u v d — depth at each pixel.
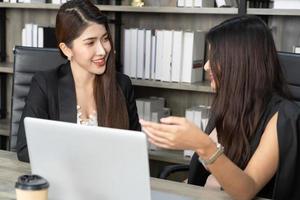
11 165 1.45
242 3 2.24
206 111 2.55
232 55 1.33
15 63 2.14
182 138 1.05
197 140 1.06
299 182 1.32
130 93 1.92
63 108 1.70
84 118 1.74
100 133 0.94
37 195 0.93
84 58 1.68
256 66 1.32
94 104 1.77
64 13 1.67
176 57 2.53
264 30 1.35
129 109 1.90
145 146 0.91
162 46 2.56
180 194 1.22
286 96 1.42
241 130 1.35
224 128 1.37
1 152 1.62
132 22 2.92
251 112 1.35
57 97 1.72
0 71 3.00
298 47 2.35
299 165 1.32
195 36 2.50
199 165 1.59
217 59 1.35
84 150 0.98
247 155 1.34
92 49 1.67
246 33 1.33
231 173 1.14
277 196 1.31
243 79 1.33
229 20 1.39
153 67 2.60
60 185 1.06
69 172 1.03
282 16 2.51
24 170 1.40
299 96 1.73
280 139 1.29
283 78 1.42
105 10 2.64
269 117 1.33
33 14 3.24
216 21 2.70
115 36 2.81
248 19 1.36
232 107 1.35
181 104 2.88
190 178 1.61
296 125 1.30
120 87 1.85
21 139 1.56
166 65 2.56
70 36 1.67
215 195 1.22
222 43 1.34
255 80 1.33
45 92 1.72
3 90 3.32
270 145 1.29
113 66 1.75
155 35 2.57
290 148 1.30
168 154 2.62
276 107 1.33
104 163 0.97
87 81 1.75
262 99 1.34
